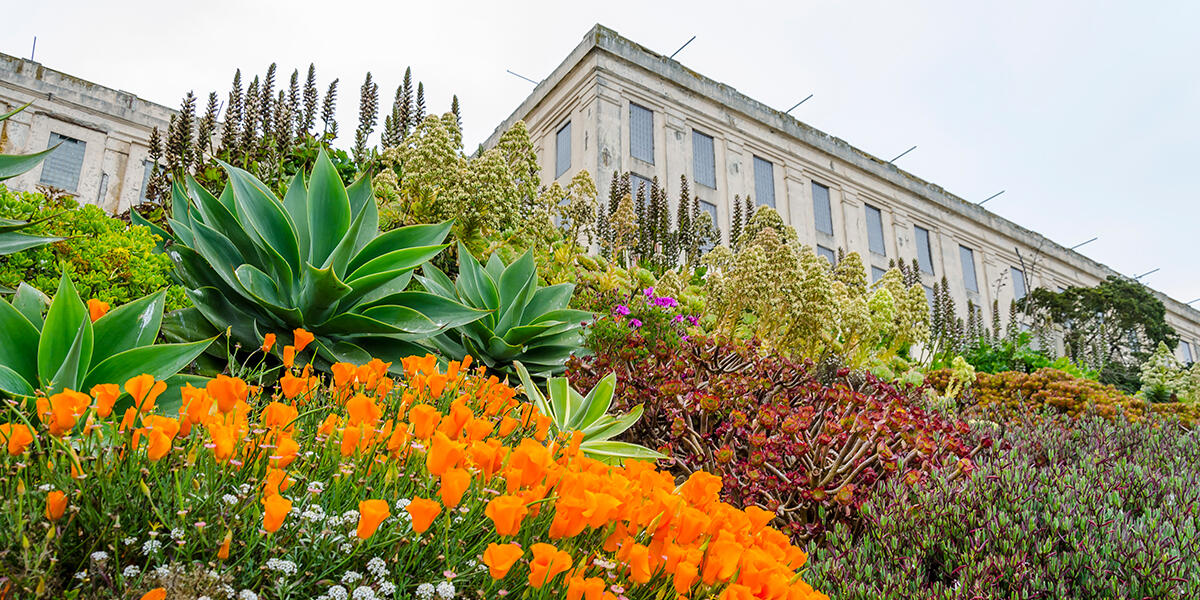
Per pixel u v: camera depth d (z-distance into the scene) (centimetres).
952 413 408
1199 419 518
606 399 276
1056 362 1171
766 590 119
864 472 259
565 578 113
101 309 206
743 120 2448
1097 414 471
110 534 101
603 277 599
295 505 115
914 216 2973
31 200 288
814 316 554
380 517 99
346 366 187
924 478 254
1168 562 185
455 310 311
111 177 2008
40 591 84
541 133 2327
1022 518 217
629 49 2192
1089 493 229
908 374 593
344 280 312
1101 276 3978
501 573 96
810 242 2498
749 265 579
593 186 682
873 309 702
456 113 822
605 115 2048
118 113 2055
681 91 2289
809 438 286
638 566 111
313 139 602
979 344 1240
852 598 191
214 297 274
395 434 134
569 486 121
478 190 509
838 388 334
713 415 329
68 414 114
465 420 147
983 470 245
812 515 266
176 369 191
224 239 287
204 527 99
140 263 288
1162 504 238
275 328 291
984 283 3166
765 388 364
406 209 559
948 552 208
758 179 2447
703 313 686
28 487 108
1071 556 193
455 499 104
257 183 309
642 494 142
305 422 161
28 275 271
